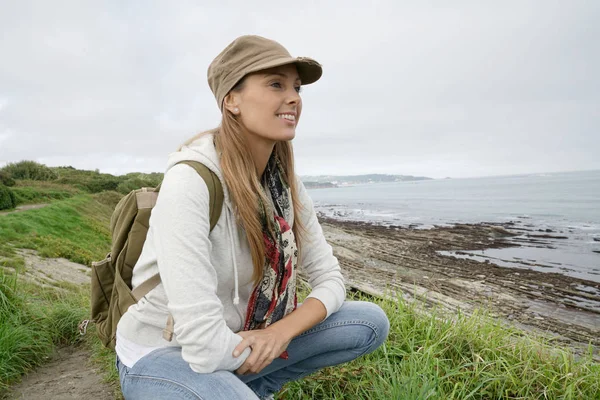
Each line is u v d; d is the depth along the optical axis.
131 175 57.88
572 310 11.28
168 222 1.35
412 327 3.58
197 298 1.33
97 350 3.56
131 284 1.64
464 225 36.53
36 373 3.19
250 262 1.58
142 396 1.46
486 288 13.68
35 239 17.84
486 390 2.78
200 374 1.39
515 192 117.50
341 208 76.50
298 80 1.63
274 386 2.04
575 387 2.90
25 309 3.93
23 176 47.28
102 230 28.36
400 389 2.32
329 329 1.90
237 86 1.54
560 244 24.34
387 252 21.61
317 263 1.97
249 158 1.55
